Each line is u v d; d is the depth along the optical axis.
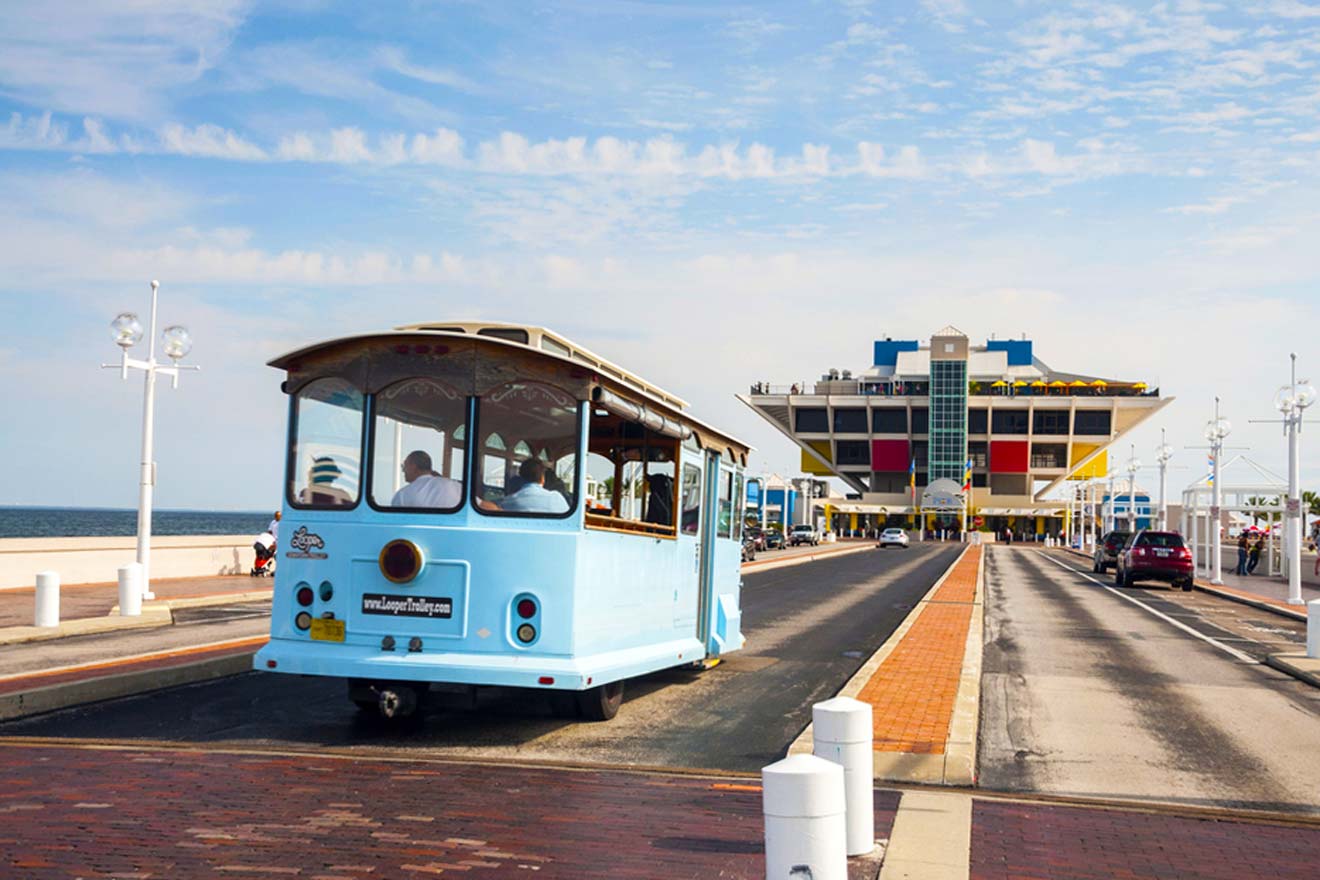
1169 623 25.73
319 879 6.31
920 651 17.08
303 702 12.27
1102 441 152.62
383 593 10.23
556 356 10.13
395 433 10.38
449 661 10.02
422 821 7.52
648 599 11.99
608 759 9.80
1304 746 11.27
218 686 13.29
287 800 7.98
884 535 98.94
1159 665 17.53
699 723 11.63
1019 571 53.53
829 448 162.75
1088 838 7.59
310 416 10.60
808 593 33.22
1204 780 9.69
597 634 10.56
